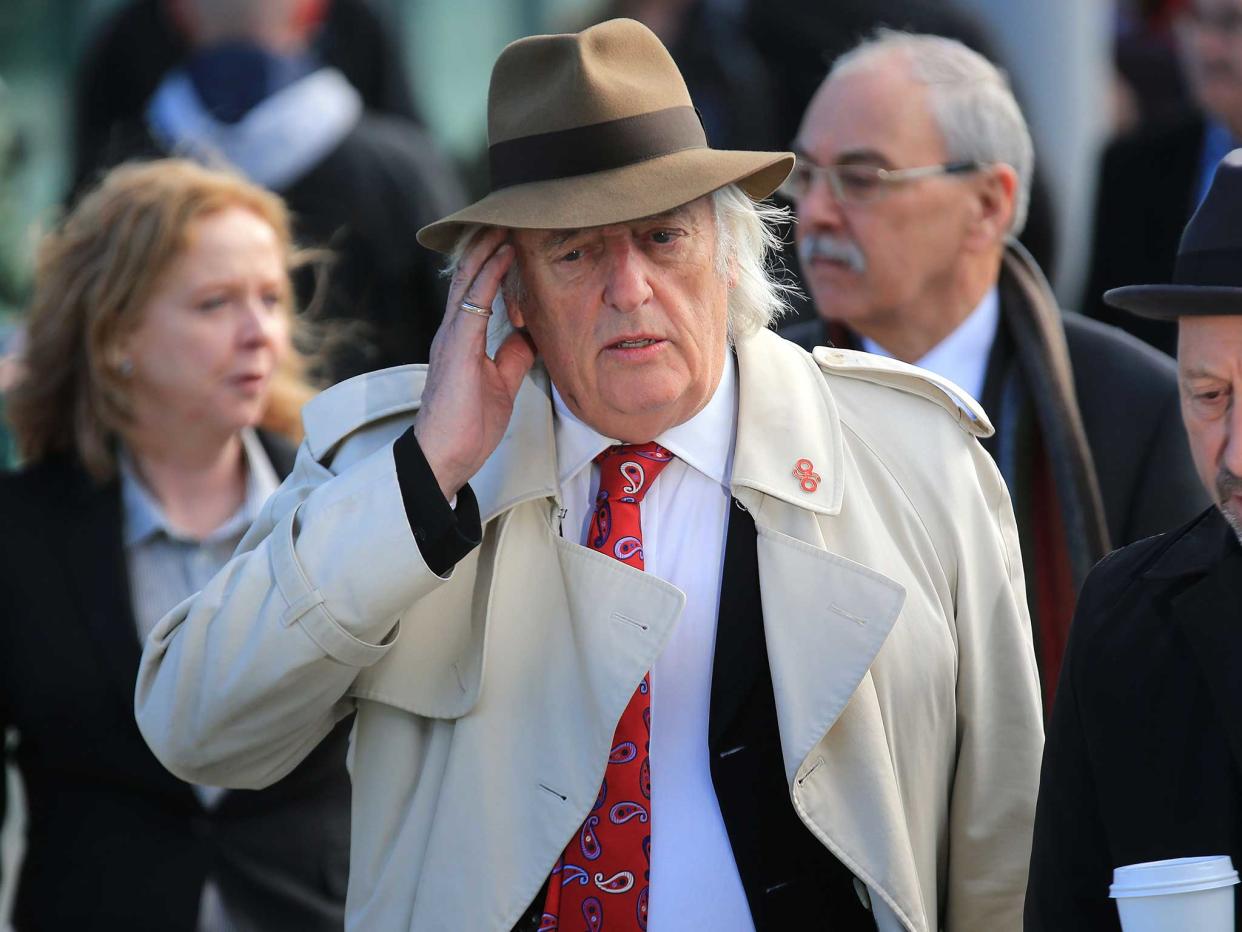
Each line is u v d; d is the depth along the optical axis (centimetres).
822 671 1130
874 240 1552
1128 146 2325
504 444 1177
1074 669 1062
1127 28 3481
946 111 1541
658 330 1124
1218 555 1033
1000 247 1568
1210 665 1012
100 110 2630
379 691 1155
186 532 1498
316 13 2567
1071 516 1457
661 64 1155
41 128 3625
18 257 2352
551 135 1120
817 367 1234
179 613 1175
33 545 1443
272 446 1581
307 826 1434
